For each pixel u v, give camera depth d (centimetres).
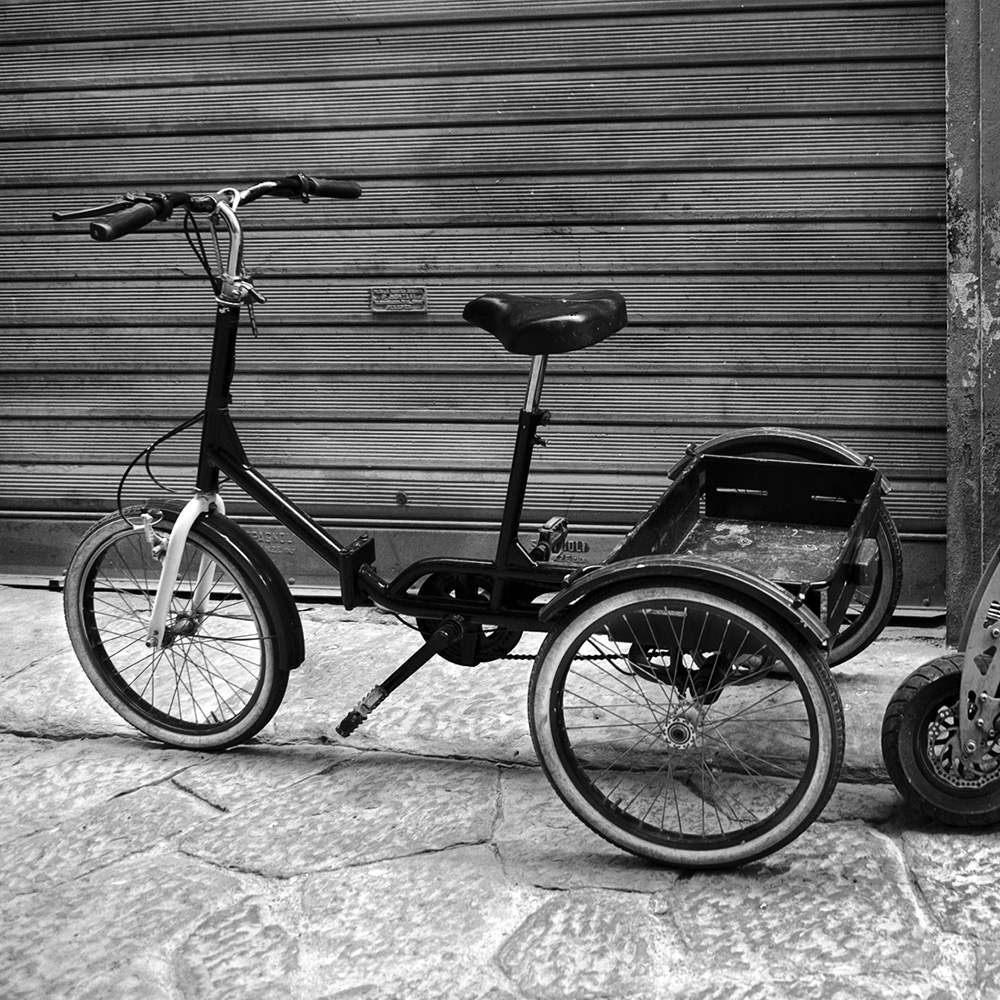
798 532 331
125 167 449
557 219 423
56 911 280
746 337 420
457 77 419
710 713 355
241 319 452
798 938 258
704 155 409
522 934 264
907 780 291
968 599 394
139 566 484
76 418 476
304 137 433
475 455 448
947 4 367
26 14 441
